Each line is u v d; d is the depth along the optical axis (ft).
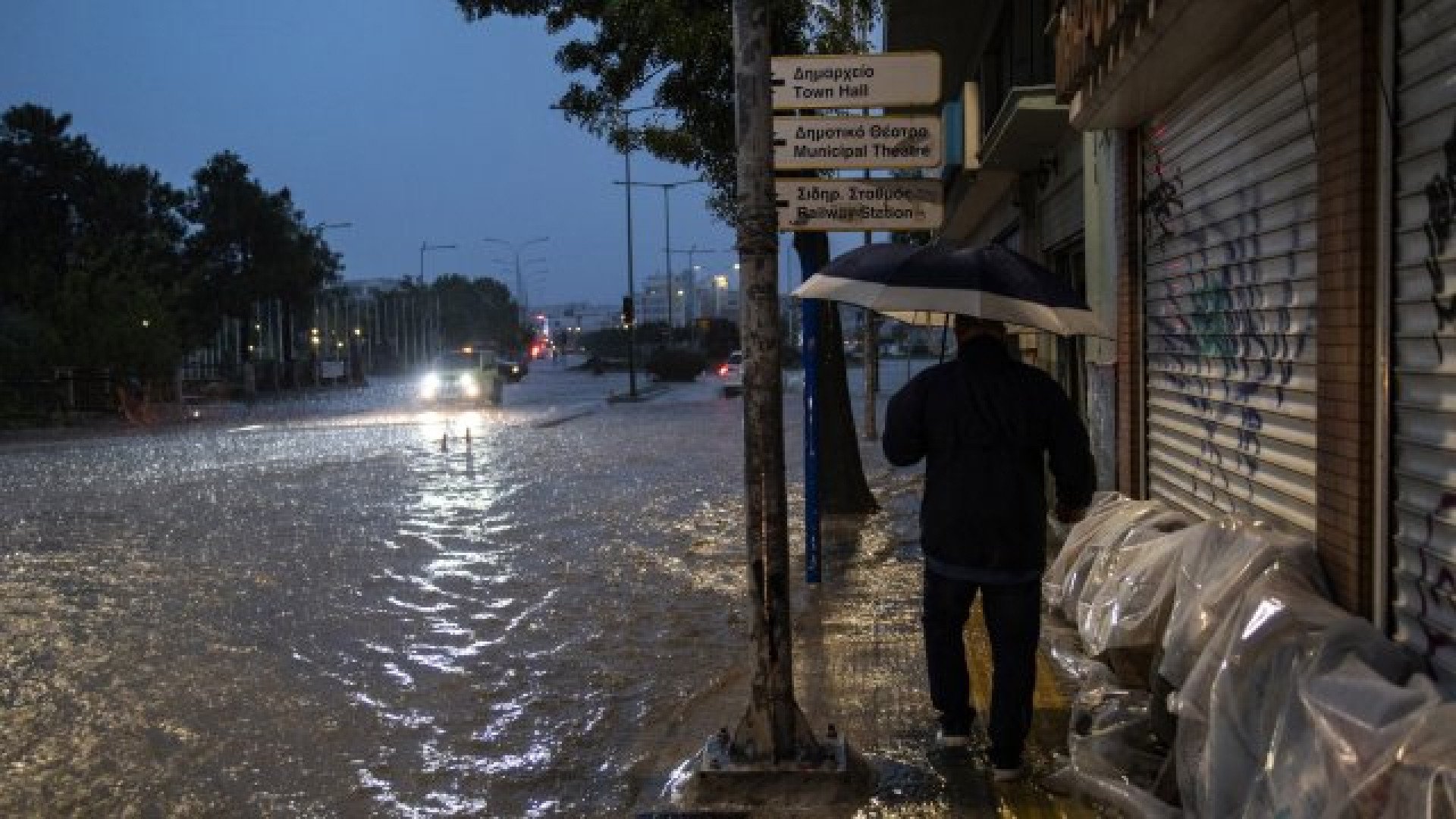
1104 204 29.30
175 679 21.76
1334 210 14.44
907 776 15.92
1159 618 17.17
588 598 28.14
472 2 47.55
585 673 21.90
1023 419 15.53
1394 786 10.10
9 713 19.84
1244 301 19.12
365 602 28.17
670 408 117.39
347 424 105.70
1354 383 13.89
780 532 15.49
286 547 36.17
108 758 17.69
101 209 154.81
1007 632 15.66
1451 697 11.64
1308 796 11.07
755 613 15.52
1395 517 13.37
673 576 30.50
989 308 15.10
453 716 19.54
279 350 251.80
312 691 21.02
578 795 16.08
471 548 35.47
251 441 85.20
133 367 128.06
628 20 41.60
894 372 182.29
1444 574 12.21
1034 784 15.53
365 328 387.75
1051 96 32.78
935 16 58.34
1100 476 30.37
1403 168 13.12
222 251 195.31
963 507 15.60
